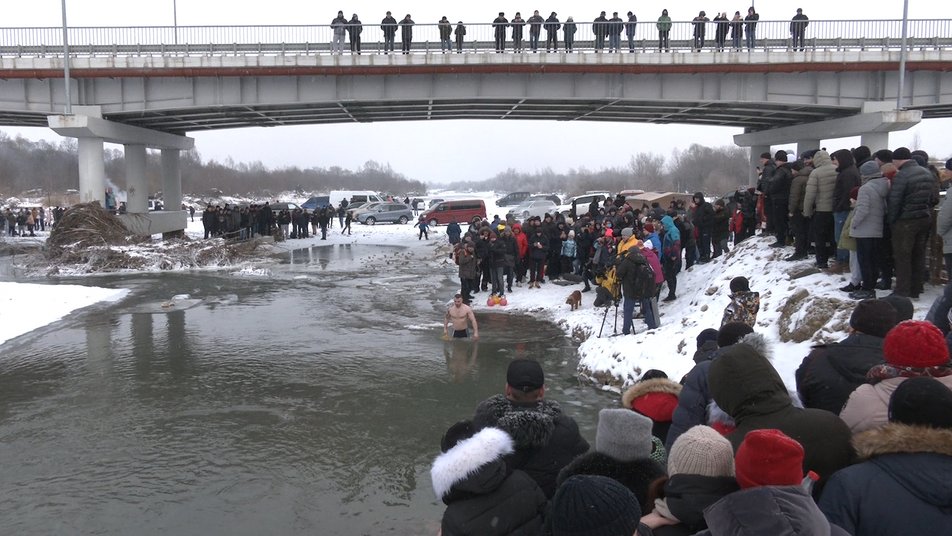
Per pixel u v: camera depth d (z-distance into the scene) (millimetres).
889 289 9766
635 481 3195
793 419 3303
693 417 4312
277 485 7055
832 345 4320
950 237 7953
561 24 31047
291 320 16328
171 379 11039
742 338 4715
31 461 7699
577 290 17172
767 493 2400
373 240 41750
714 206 18125
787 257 12883
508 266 18844
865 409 3406
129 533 6086
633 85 32094
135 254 27734
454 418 9133
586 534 2195
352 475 7312
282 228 43250
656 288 12898
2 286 20359
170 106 32500
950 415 2768
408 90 32312
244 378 11102
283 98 32312
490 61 30656
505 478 3242
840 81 32000
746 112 36812
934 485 2660
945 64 30953
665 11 30859
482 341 13977
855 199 10359
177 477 7254
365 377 11164
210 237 36969
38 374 11352
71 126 31359
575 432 3887
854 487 2826
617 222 17438
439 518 6355
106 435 8508
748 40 30797
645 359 10547
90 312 17328
